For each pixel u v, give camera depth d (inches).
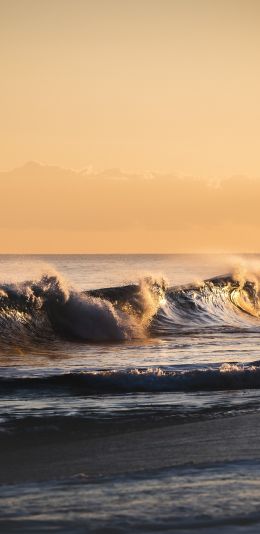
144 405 1624.0
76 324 3496.6
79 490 852.6
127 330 3595.0
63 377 1920.5
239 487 855.7
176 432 1307.8
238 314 4448.8
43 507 775.7
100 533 690.8
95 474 961.5
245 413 1520.7
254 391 1815.9
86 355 2847.0
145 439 1248.8
